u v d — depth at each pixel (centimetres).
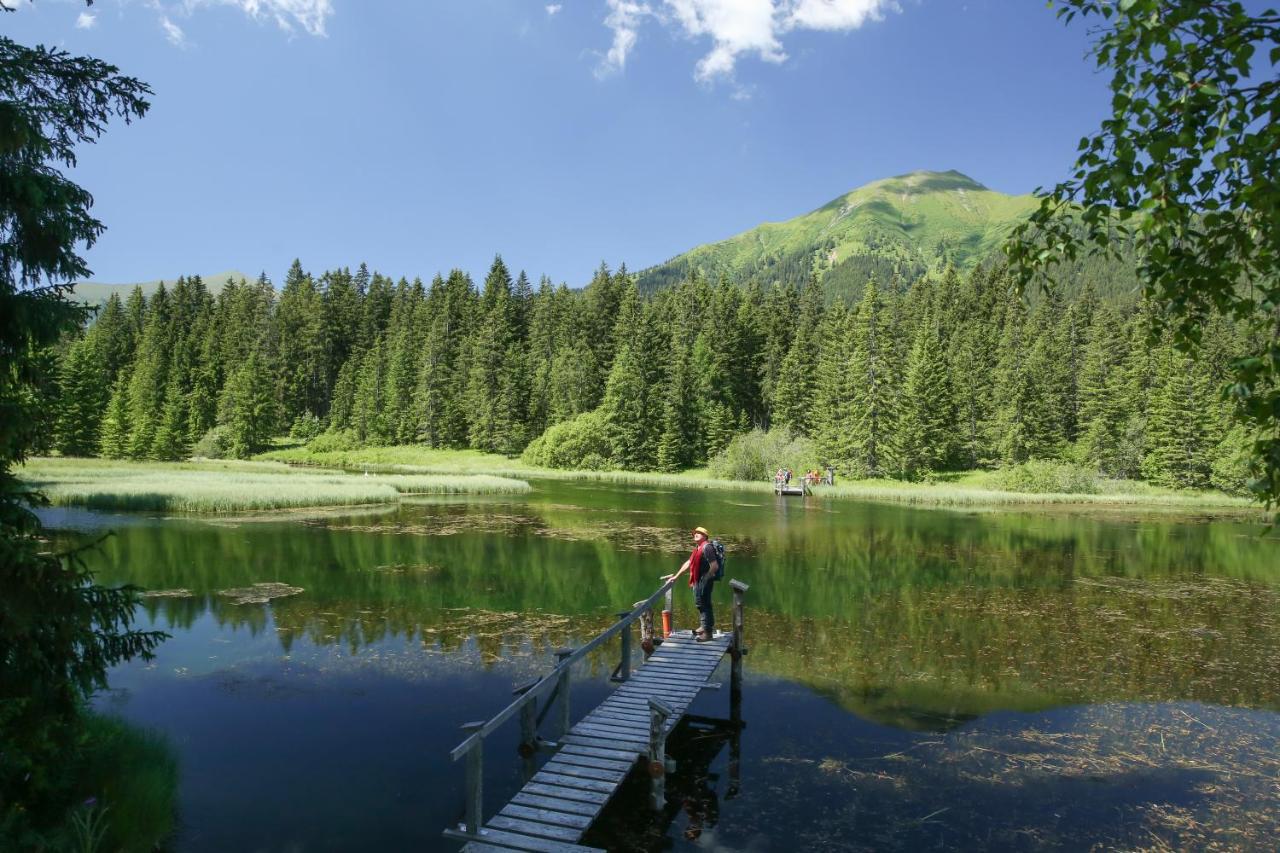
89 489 3591
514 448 8719
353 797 816
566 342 9756
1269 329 366
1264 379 346
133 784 749
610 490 5412
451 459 8569
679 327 9619
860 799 838
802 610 1750
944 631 1565
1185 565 2428
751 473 6975
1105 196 366
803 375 8469
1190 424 6131
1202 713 1109
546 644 1403
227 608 1622
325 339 10794
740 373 9356
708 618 1280
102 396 8494
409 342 10138
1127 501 5262
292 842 723
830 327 8138
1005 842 750
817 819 796
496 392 9012
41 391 645
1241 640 1509
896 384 7131
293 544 2458
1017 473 6175
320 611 1616
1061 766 930
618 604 1741
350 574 2011
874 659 1368
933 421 7012
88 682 680
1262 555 2659
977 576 2189
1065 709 1129
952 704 1145
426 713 1061
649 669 1142
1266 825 789
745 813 807
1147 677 1276
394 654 1325
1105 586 2056
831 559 2464
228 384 9094
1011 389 7344
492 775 877
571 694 1150
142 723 1003
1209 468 6091
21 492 656
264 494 3628
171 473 5006
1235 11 329
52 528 2673
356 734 984
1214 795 854
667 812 809
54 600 628
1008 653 1409
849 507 4459
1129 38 338
